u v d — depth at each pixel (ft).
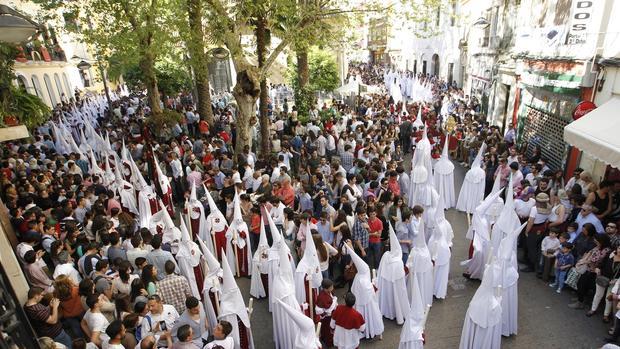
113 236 22.97
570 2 36.19
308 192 32.65
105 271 20.66
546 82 39.47
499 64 58.08
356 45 45.96
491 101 61.52
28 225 25.31
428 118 58.23
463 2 80.02
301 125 58.44
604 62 30.78
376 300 21.80
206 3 41.14
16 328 10.64
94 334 16.94
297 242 26.86
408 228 27.07
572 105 36.40
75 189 33.50
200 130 58.80
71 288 19.49
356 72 145.18
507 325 21.59
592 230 23.65
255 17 41.22
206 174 37.11
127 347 16.81
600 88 31.94
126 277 20.07
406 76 103.09
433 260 24.76
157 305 17.75
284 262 20.54
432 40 104.73
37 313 17.52
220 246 29.04
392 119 59.88
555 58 37.47
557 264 25.40
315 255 22.52
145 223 32.73
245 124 43.16
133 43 45.93
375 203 27.17
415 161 39.73
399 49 144.15
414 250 23.45
